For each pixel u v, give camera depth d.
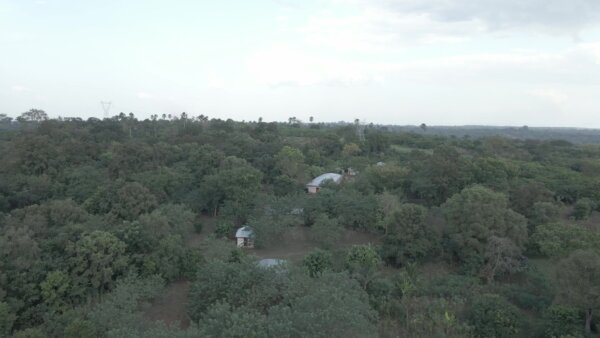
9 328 28.06
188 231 44.94
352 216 49.34
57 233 36.84
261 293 29.19
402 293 35.06
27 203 52.47
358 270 36.22
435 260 43.38
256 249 46.94
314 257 38.38
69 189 54.56
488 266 39.69
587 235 38.84
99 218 41.62
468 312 32.34
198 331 21.64
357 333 22.52
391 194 53.84
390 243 43.28
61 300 31.73
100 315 27.34
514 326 30.19
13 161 58.44
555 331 28.88
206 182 55.56
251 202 51.84
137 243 37.44
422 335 30.50
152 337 20.92
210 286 30.55
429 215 46.59
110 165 59.22
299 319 21.89
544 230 42.47
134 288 31.34
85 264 33.38
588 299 28.44
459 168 58.69
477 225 41.06
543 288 35.75
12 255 32.12
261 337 21.00
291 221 48.09
